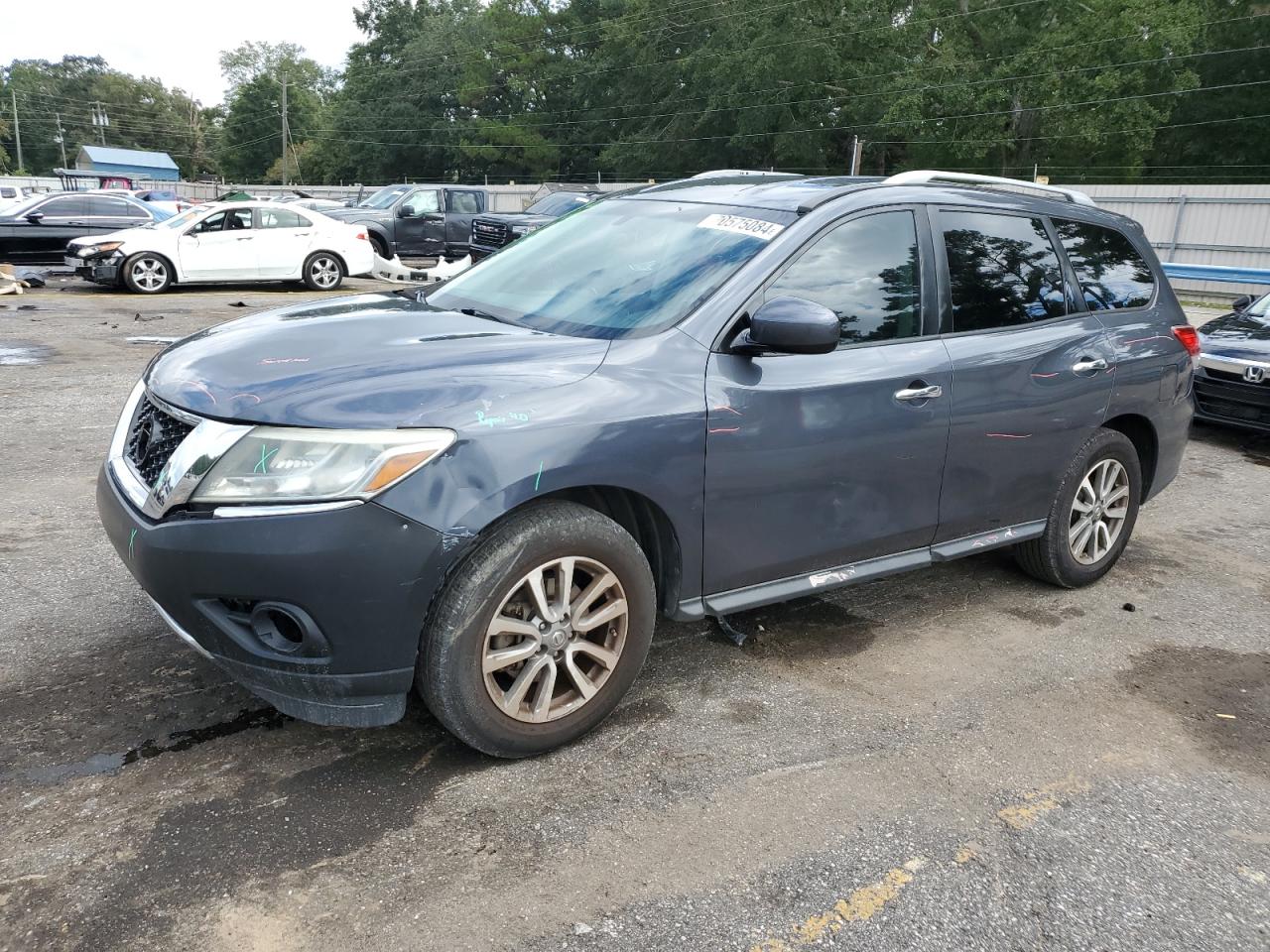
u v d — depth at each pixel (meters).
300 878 2.34
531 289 3.56
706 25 50.88
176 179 74.38
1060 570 4.39
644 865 2.46
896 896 2.40
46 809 2.53
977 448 3.77
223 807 2.58
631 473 2.82
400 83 75.75
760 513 3.18
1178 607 4.47
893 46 43.25
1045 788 2.92
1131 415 4.49
